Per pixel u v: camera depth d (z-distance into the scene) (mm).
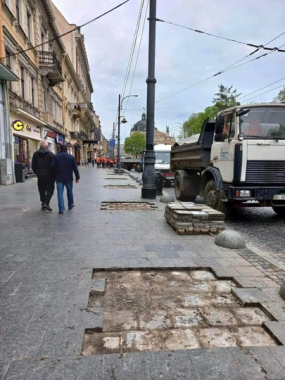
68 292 3043
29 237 5102
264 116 6871
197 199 8016
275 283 3318
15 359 2041
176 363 2020
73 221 6398
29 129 19281
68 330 2383
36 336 2301
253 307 2865
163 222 6383
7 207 8117
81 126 56531
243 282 3326
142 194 10180
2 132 14578
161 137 109688
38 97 21953
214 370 1958
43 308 2719
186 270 3770
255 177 6598
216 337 2387
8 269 3650
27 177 18719
